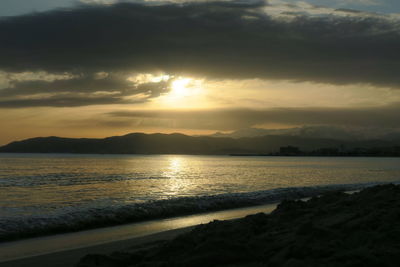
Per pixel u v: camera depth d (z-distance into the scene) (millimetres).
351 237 7008
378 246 6273
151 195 28219
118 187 36406
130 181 44906
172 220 15414
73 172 66000
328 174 60656
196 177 52312
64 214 15375
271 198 22688
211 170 75438
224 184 39219
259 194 23453
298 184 39156
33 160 140000
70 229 13234
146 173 63406
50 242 11172
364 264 5484
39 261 8523
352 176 55219
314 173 63688
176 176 54875
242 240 7434
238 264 6250
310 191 26766
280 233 8016
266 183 40688
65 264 8234
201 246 6793
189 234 8164
